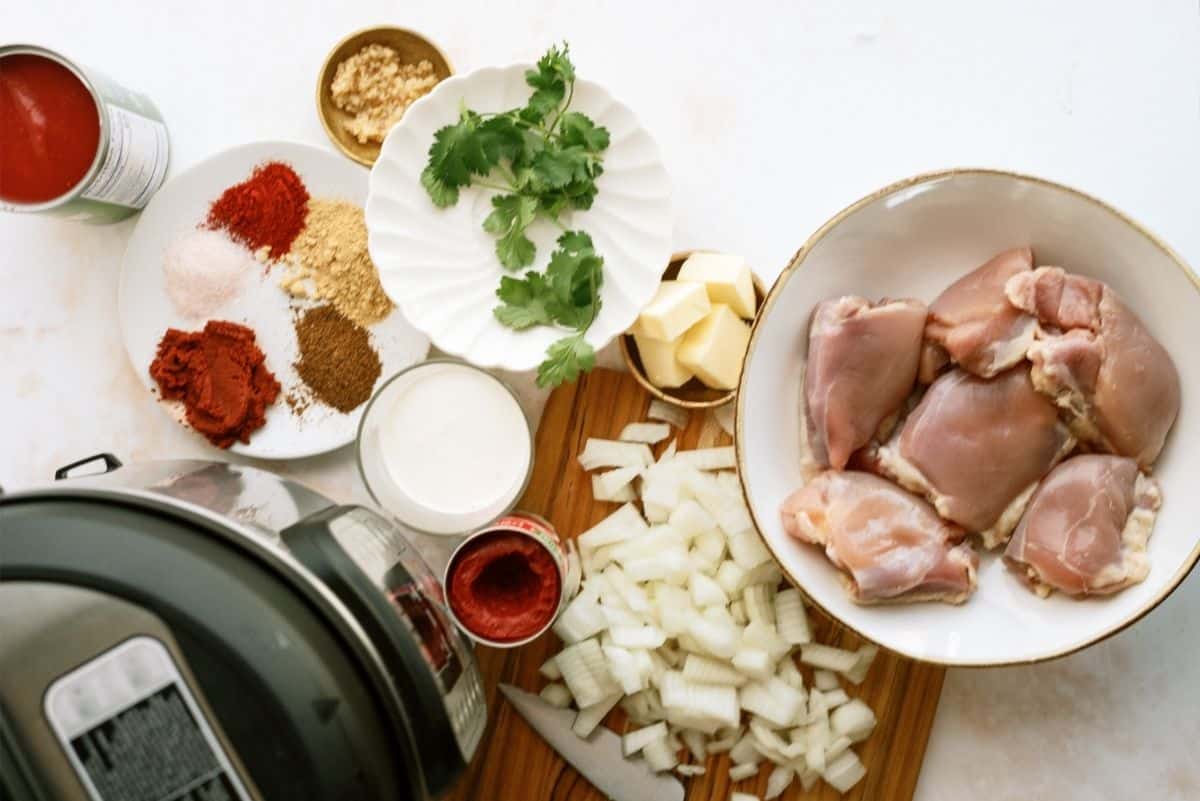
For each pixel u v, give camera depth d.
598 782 1.31
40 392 1.47
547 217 1.38
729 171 1.42
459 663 1.10
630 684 1.28
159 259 1.42
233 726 0.86
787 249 1.41
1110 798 1.37
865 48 1.41
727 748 1.33
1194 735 1.36
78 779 0.86
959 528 1.23
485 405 1.36
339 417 1.42
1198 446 1.20
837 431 1.23
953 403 1.22
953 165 1.40
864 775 1.32
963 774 1.39
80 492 0.91
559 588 1.21
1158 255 1.18
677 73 1.42
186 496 1.03
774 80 1.42
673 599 1.32
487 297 1.37
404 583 1.05
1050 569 1.19
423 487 1.35
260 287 1.43
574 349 1.27
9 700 0.86
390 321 1.41
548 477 1.36
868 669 1.32
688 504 1.32
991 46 1.40
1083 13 1.39
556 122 1.33
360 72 1.38
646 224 1.34
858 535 1.20
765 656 1.28
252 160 1.40
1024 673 1.39
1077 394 1.19
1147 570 1.19
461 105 1.32
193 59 1.46
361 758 0.87
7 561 0.87
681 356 1.31
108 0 1.45
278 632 0.86
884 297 1.32
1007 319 1.20
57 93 1.29
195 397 1.40
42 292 1.47
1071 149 1.40
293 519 1.08
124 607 0.86
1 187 1.30
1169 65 1.39
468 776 1.34
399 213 1.35
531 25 1.43
